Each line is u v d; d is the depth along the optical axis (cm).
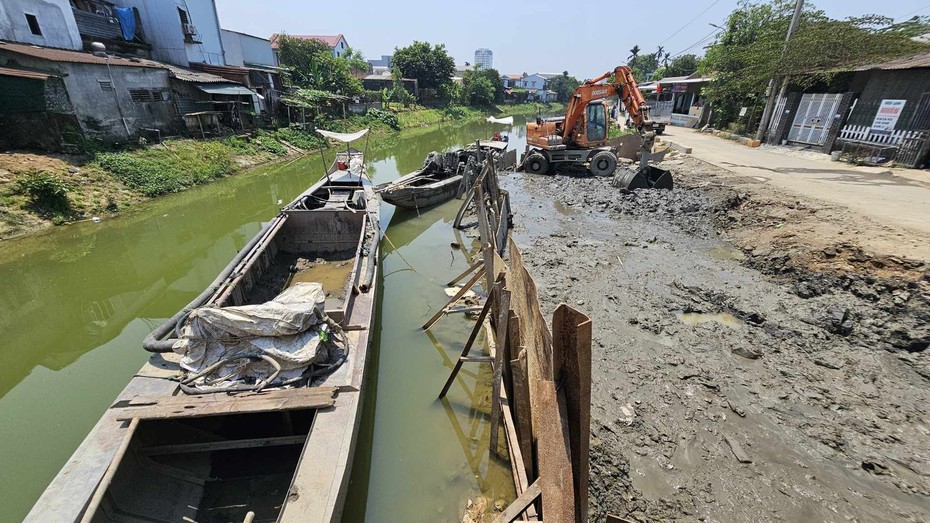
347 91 3478
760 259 810
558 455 214
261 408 348
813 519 348
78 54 1487
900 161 1315
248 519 276
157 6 2130
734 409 462
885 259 652
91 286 808
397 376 551
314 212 854
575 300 702
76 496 276
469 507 374
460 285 799
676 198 1202
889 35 1373
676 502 363
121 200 1199
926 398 469
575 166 1709
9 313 708
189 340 396
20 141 1142
